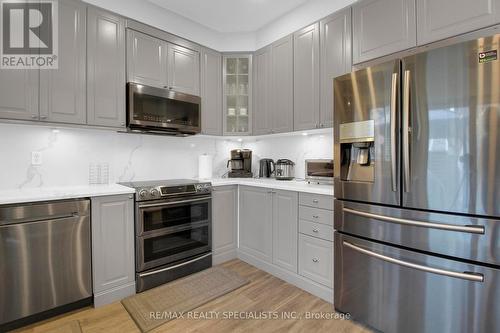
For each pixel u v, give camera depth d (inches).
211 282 92.3
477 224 50.1
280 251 95.3
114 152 101.9
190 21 111.7
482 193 49.4
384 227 62.9
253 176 138.5
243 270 102.7
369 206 66.1
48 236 68.4
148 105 95.7
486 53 48.4
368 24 80.4
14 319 64.6
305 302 79.7
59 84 78.8
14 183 81.5
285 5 101.7
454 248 52.7
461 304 52.0
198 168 127.3
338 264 73.8
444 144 53.4
